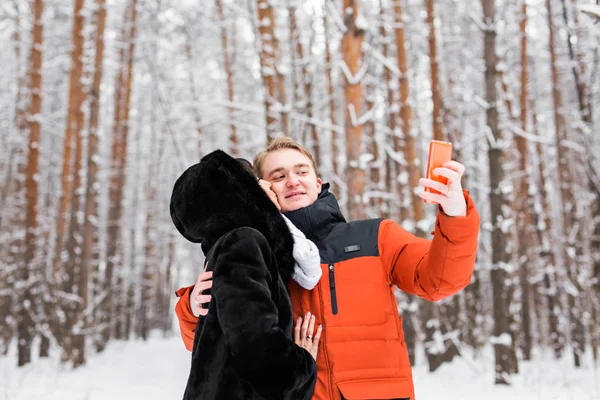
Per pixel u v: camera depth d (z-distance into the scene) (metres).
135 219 23.77
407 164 10.75
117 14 18.33
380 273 1.83
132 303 22.48
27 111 14.03
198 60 19.27
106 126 21.64
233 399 1.41
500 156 9.05
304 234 1.92
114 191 16.98
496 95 9.11
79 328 11.55
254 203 1.66
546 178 16.38
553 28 13.69
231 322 1.38
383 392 1.68
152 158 22.83
